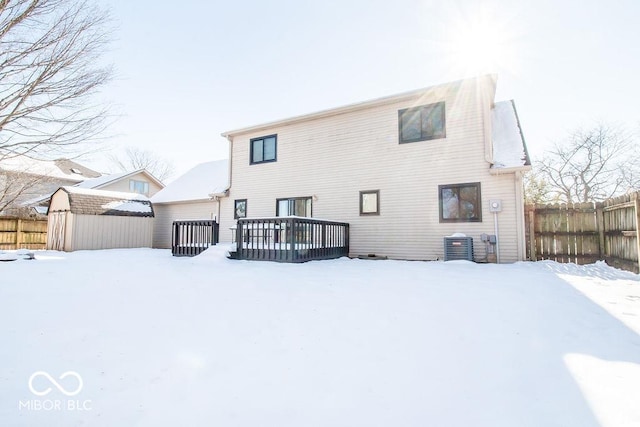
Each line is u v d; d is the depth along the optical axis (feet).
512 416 5.15
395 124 31.19
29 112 19.25
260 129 38.99
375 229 31.32
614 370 6.61
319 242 27.55
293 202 36.52
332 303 11.54
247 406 5.48
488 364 6.95
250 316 10.12
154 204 53.06
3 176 38.55
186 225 31.14
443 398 5.69
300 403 5.57
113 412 5.33
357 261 26.71
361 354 7.48
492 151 27.04
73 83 20.17
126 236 46.01
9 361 7.00
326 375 6.53
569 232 26.25
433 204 28.94
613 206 22.62
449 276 17.46
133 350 7.68
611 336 8.45
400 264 23.90
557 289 14.02
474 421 5.05
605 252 24.31
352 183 32.91
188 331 8.89
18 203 51.62
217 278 16.47
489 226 26.55
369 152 32.22
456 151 28.22
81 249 41.19
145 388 6.06
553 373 6.52
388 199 30.94
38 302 11.39
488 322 9.53
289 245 26.63
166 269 20.04
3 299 11.66
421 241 29.25
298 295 12.73
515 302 11.71
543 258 27.04
